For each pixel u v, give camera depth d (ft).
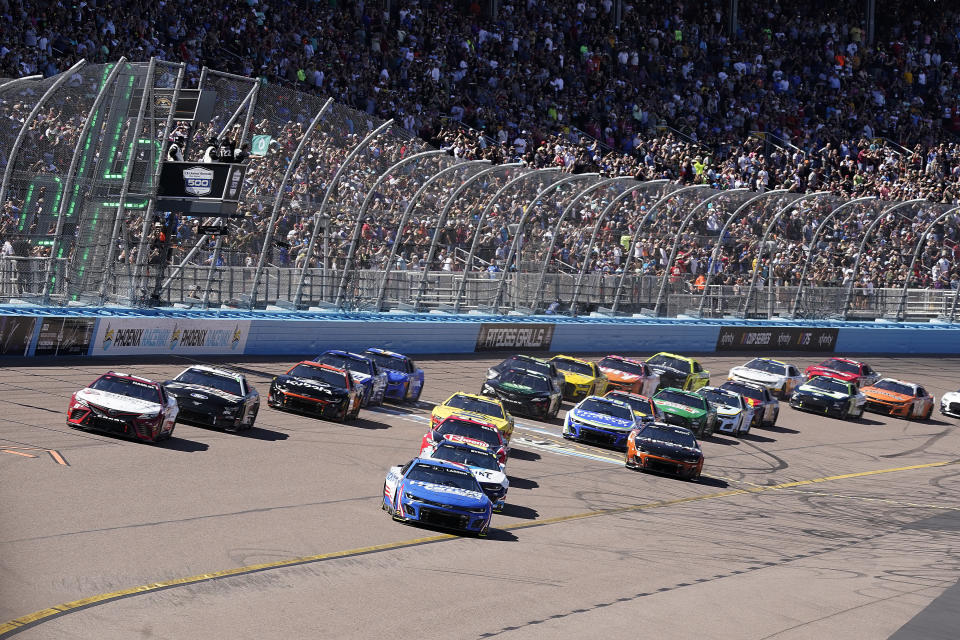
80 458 197.36
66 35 391.45
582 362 379.35
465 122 520.01
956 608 180.86
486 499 191.52
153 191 317.63
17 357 290.76
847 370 470.80
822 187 619.67
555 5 597.93
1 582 127.34
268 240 358.02
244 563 150.30
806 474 312.91
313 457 234.17
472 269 427.74
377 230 390.63
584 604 154.40
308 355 373.81
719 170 585.22
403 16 526.98
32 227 301.43
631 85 599.57
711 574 184.85
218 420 242.99
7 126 291.79
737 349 516.32
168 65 318.04
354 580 150.10
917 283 573.74
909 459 359.87
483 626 137.28
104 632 116.16
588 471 270.05
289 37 469.57
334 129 369.50
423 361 400.47
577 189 451.53
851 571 201.67
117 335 315.99
